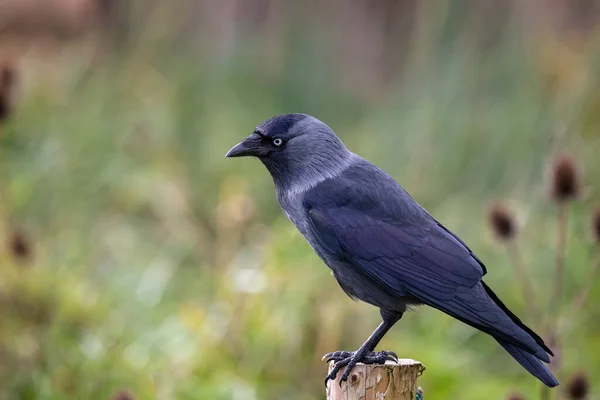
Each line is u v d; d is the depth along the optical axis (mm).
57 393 9859
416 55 15711
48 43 17453
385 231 7902
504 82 14641
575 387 8758
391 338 11070
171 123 15516
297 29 18047
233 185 13719
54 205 13156
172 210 13805
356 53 18609
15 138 12719
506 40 14859
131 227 13727
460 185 14008
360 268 7898
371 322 10961
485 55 14883
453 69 14766
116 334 10797
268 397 10375
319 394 10469
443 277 7680
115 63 16547
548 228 12781
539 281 12367
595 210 9609
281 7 18172
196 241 13312
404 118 14969
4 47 17359
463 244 7945
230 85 17062
